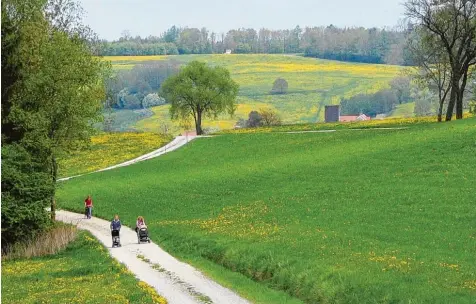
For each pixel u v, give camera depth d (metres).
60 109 80.12
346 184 78.38
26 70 82.69
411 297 34.34
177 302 39.34
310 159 103.88
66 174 137.75
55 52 81.81
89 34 99.19
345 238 52.00
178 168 124.62
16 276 52.31
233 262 50.53
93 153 159.50
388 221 57.34
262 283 44.34
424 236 50.16
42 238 70.31
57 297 40.91
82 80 84.62
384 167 83.56
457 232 50.50
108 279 47.03
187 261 54.66
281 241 53.50
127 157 151.50
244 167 109.75
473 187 65.50
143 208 89.88
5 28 82.06
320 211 66.25
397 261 42.50
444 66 131.12
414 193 66.88
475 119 109.25
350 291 37.09
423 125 118.25
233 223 67.31
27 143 75.69
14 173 70.62
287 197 77.44
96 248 64.00
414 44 138.50
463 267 40.00
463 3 120.44
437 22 123.31
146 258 56.94
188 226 70.12
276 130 165.62
